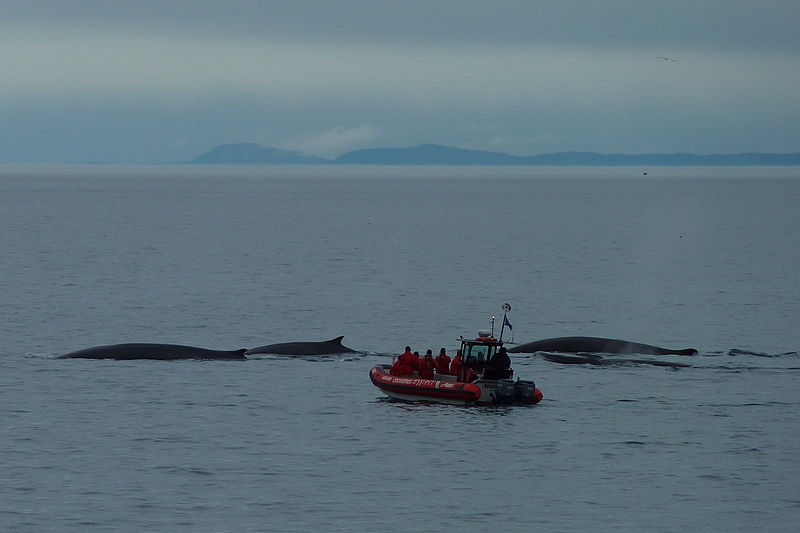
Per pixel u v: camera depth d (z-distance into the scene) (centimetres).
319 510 11288
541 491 11969
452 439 13862
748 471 12719
